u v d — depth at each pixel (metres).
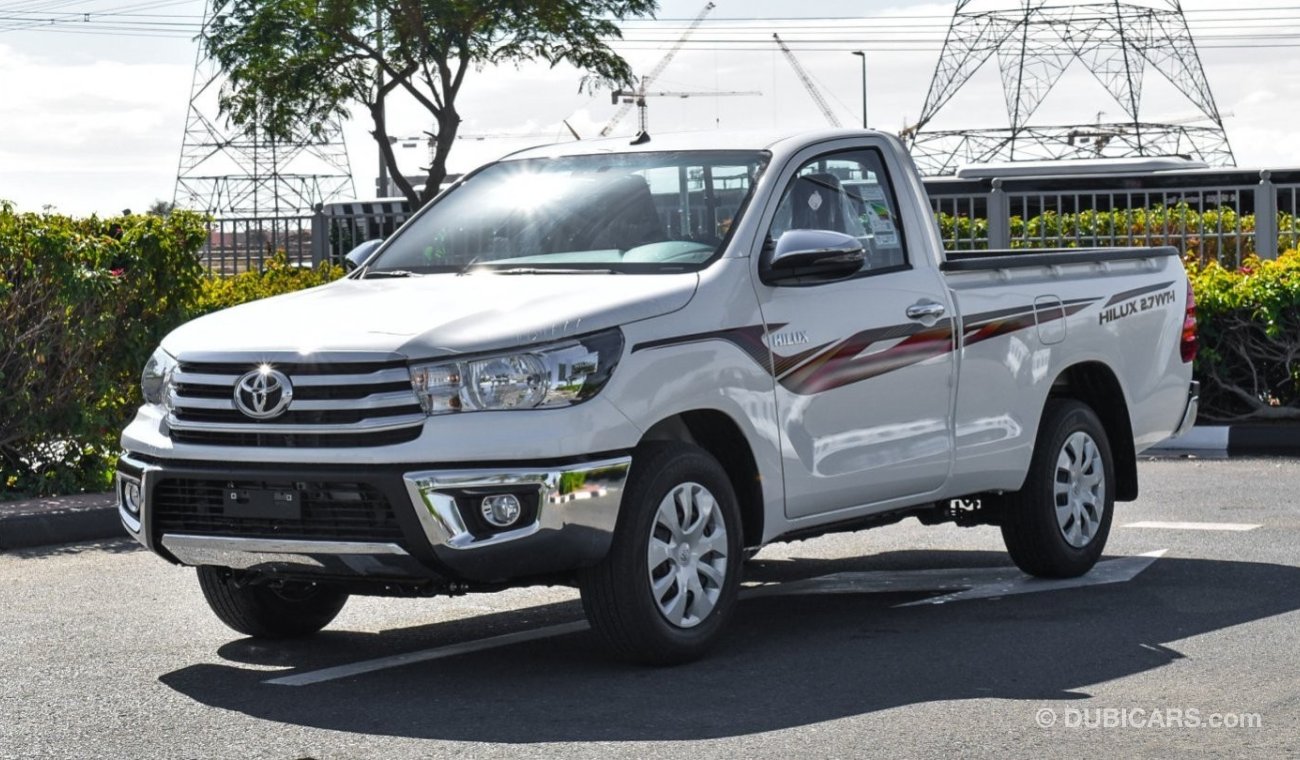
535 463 6.27
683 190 7.51
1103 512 8.89
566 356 6.38
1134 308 9.17
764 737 5.66
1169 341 9.45
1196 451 14.66
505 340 6.34
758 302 7.09
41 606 8.33
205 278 15.15
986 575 8.94
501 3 35.72
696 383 6.75
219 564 6.71
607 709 6.09
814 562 9.57
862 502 7.58
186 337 6.83
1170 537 10.03
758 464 7.02
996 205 18.75
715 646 7.20
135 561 9.72
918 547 10.03
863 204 7.86
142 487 6.72
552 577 6.74
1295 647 6.98
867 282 7.63
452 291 6.95
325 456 6.31
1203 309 15.25
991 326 8.18
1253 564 9.07
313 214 20.92
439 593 6.57
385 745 5.67
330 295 7.15
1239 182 28.95
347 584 6.71
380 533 6.32
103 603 8.40
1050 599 8.17
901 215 8.00
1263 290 15.05
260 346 6.51
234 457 6.48
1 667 6.96
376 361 6.30
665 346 6.66
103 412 12.06
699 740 5.64
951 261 8.14
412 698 6.34
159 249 12.15
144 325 12.27
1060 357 8.62
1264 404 15.31
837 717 5.92
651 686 6.44
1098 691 6.26
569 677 6.64
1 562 9.75
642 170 7.71
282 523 6.46
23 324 11.54
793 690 6.34
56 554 10.03
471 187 8.14
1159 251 9.54
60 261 11.41
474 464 6.24
